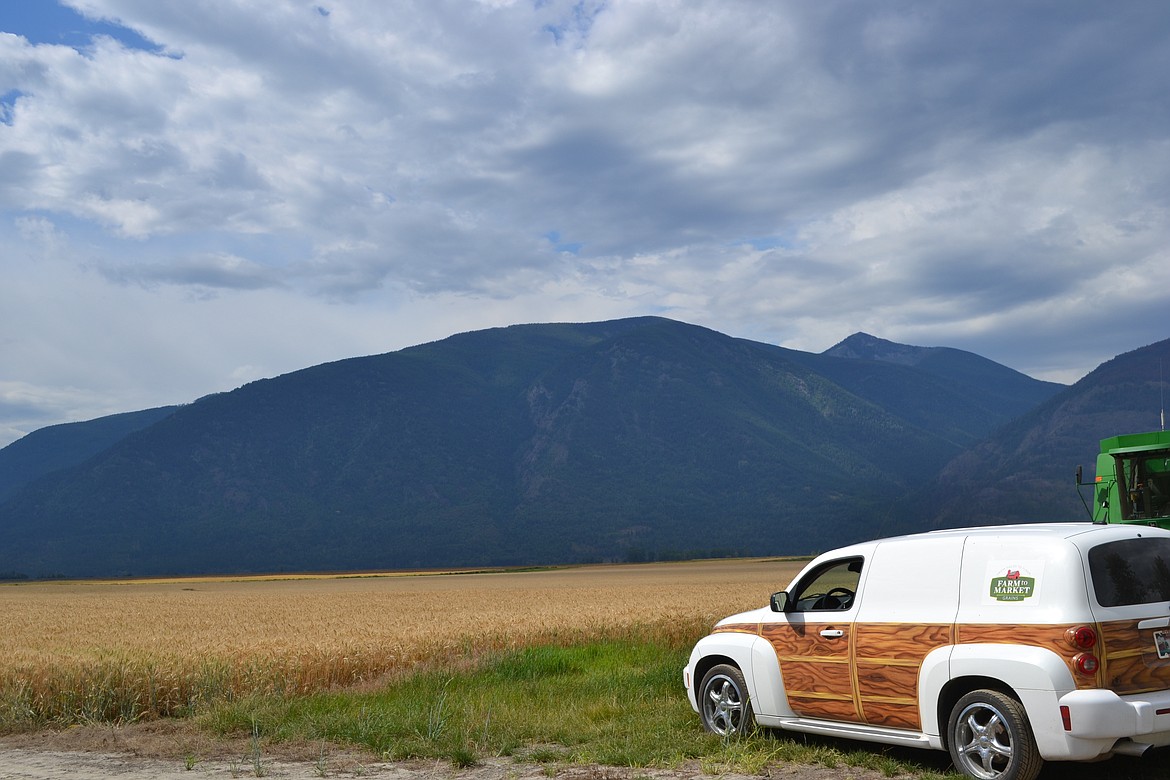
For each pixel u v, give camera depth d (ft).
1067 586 22.99
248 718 40.50
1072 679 22.22
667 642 64.59
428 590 255.09
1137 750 22.35
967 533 25.86
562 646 68.08
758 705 29.96
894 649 26.00
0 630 101.60
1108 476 52.03
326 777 29.45
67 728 45.01
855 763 27.02
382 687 49.78
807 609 29.66
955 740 24.26
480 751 32.22
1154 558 24.31
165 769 32.30
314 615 123.34
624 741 31.14
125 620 121.19
